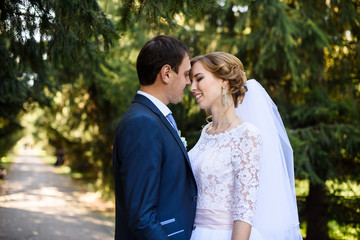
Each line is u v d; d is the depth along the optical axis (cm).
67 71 739
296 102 694
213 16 644
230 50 616
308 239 617
